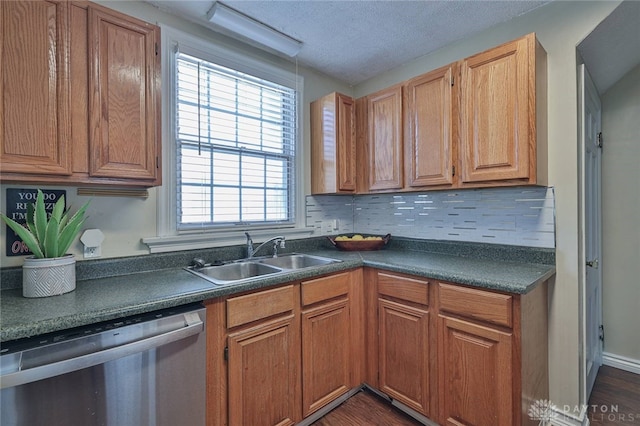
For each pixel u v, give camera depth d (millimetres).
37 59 1169
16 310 1059
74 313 1031
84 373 1015
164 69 1776
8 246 1354
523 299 1354
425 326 1663
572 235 1648
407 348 1748
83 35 1275
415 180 2014
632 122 2162
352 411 1847
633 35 1704
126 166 1388
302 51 2232
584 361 1678
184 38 1850
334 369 1829
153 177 1472
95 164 1301
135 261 1660
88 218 1548
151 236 1735
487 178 1663
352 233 2867
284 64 2355
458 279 1515
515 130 1565
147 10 1721
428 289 1651
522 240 1845
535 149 1529
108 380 1059
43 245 1269
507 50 1588
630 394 1949
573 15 1628
